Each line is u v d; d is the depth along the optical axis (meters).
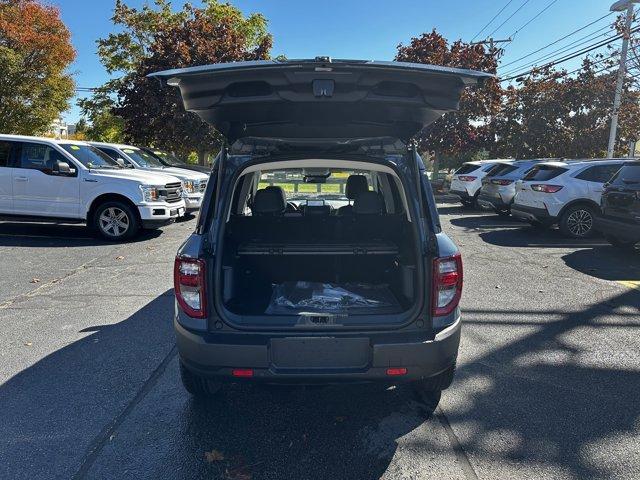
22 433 3.15
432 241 2.96
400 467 2.83
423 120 3.35
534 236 10.51
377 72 2.83
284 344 2.83
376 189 4.72
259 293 3.49
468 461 2.88
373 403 3.54
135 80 19.47
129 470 2.80
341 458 2.91
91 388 3.74
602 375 3.97
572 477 2.73
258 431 3.19
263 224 3.90
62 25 22.02
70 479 2.72
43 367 4.08
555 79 21.48
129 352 4.38
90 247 8.97
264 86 3.00
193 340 2.86
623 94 19.98
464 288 6.43
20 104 21.39
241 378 2.85
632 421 3.29
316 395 3.66
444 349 2.90
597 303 5.81
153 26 23.06
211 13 24.59
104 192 9.38
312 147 3.40
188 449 2.99
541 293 6.21
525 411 3.42
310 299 3.14
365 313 2.94
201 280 2.87
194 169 15.13
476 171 15.54
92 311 5.47
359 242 3.63
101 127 26.47
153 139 19.64
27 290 6.25
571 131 21.12
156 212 9.64
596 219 8.58
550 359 4.27
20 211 9.48
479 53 21.00
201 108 3.14
